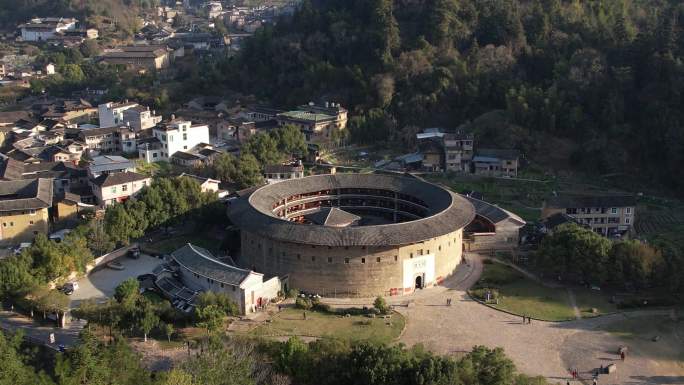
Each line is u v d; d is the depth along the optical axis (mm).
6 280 132750
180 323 130500
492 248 172500
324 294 147000
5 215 168625
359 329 129500
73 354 101000
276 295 144625
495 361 103062
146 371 107438
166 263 157000
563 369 116625
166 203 176375
